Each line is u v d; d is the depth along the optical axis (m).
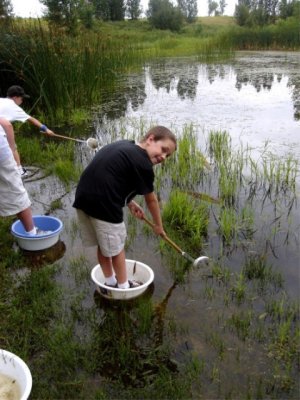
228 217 4.77
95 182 3.14
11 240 4.51
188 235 4.64
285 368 2.88
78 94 10.48
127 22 45.56
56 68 9.53
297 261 4.14
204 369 2.87
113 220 3.21
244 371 2.86
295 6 38.59
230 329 3.23
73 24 18.95
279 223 4.86
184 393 2.68
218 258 4.19
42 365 2.92
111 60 13.91
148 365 2.93
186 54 22.78
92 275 3.65
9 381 2.63
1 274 3.92
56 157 7.10
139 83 14.25
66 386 2.74
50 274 3.92
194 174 6.18
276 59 20.33
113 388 2.75
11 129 5.50
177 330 3.24
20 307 3.48
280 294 3.64
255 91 12.69
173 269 3.97
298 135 8.01
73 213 5.22
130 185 3.21
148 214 5.10
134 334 3.21
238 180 6.03
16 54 9.21
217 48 24.44
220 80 14.82
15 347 3.04
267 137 7.92
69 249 4.39
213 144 7.39
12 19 11.18
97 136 8.41
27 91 9.54
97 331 3.23
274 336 3.14
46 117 9.48
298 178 6.03
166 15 42.75
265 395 2.69
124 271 3.51
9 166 3.99
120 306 3.53
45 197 5.68
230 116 9.60
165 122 9.15
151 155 3.14
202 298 3.60
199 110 10.30
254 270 3.95
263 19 38.00
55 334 3.13
